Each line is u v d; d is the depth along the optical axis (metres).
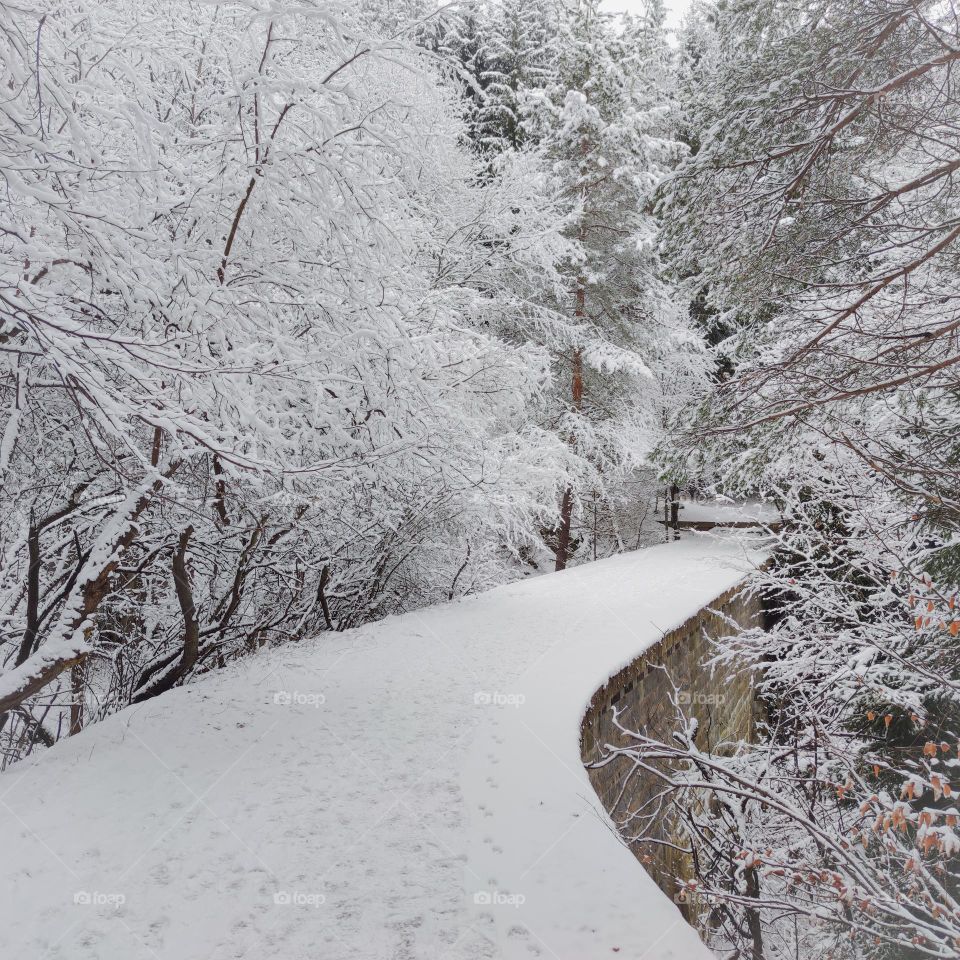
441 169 12.00
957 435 5.09
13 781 5.34
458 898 3.94
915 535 6.19
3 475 6.22
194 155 5.66
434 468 7.06
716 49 7.12
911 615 6.52
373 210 5.51
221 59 6.16
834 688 7.25
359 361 5.71
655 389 20.66
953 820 3.52
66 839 4.53
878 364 4.12
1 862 4.23
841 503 7.82
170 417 4.35
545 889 3.98
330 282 5.66
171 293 4.88
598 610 11.20
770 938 7.91
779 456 6.60
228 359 5.12
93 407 4.08
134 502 6.06
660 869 7.48
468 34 23.34
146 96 5.19
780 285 5.63
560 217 17.69
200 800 5.11
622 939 3.52
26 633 7.52
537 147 18.73
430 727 6.53
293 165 5.21
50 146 3.89
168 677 8.16
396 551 11.84
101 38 4.84
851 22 4.90
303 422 5.82
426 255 12.59
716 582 13.33
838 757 6.39
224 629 9.30
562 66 19.27
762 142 5.45
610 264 19.36
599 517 22.62
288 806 5.05
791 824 6.48
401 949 3.53
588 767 5.82
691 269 6.84
